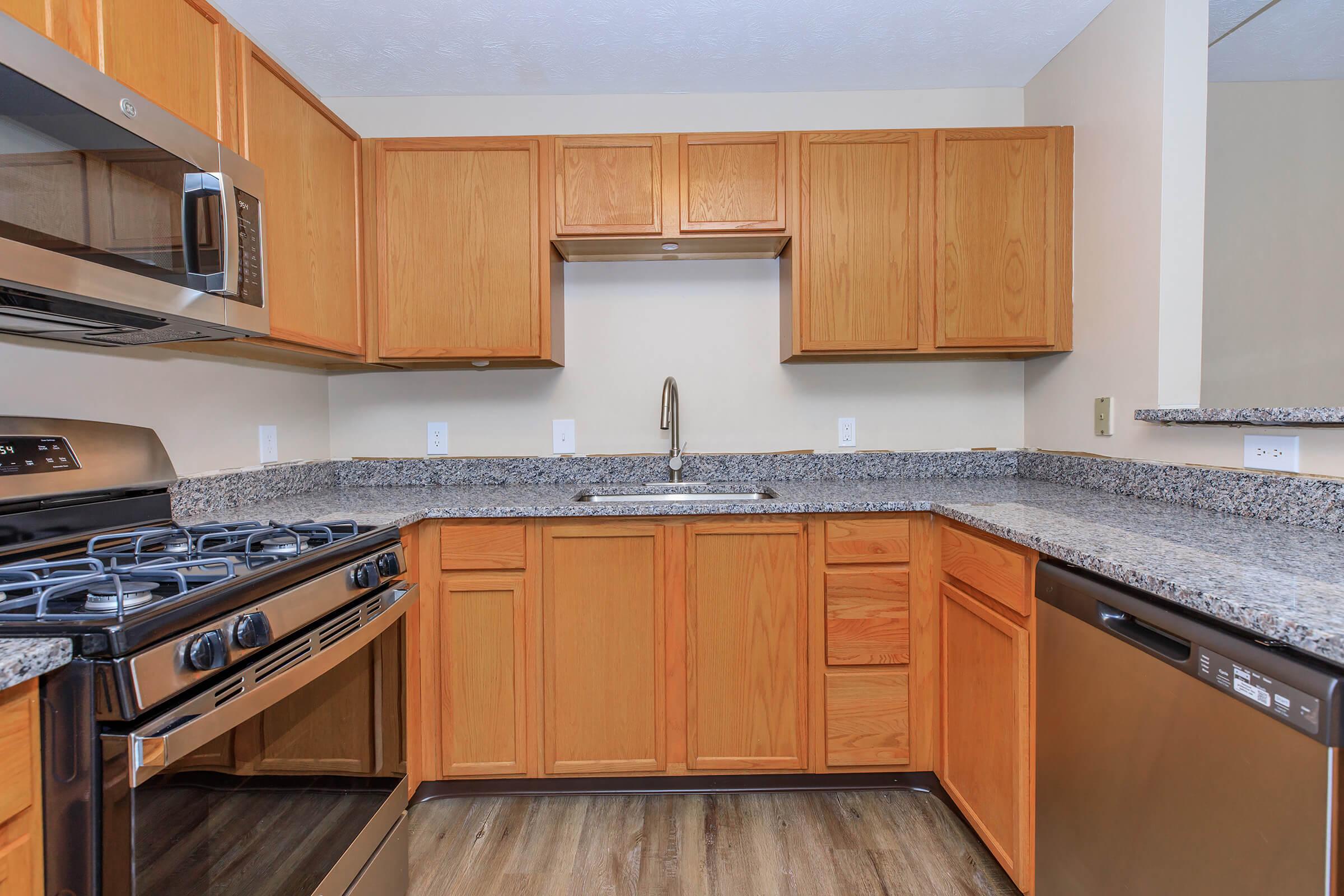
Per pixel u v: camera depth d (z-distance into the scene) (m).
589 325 2.35
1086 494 1.83
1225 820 0.84
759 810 1.77
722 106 2.31
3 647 0.70
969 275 2.03
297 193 1.65
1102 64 1.89
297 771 1.08
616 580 1.81
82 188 0.96
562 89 2.27
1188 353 1.67
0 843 0.71
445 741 1.82
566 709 1.82
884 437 2.36
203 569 1.01
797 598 1.80
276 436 2.04
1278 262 2.18
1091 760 1.12
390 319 2.03
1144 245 1.74
